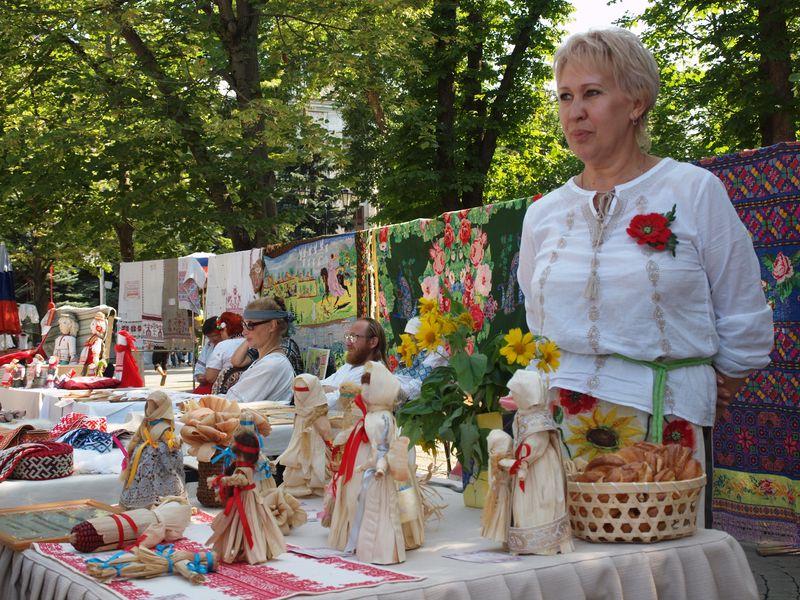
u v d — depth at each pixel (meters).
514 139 22.91
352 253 7.86
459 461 3.58
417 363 4.70
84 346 11.06
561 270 2.99
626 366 2.86
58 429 5.20
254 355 7.39
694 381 2.85
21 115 18.23
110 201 18.64
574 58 2.91
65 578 2.63
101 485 4.16
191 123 16.69
